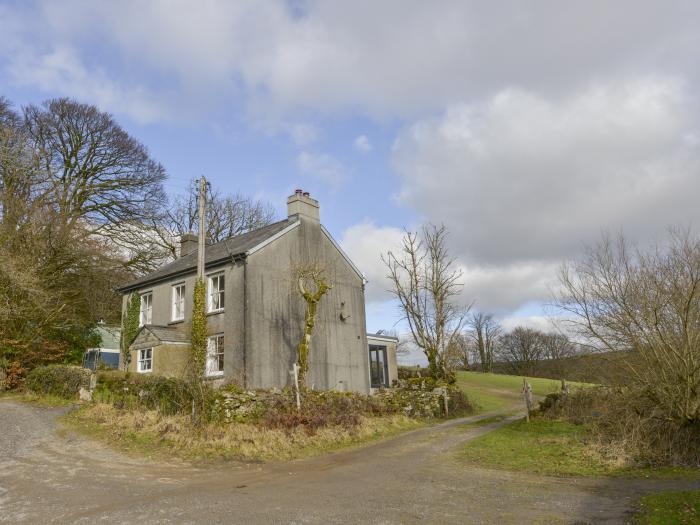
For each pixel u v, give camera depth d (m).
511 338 68.19
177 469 11.31
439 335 29.09
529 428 16.64
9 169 27.53
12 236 25.31
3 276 23.30
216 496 8.83
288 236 23.86
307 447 14.09
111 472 10.82
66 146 32.66
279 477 10.54
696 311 11.77
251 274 21.72
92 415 16.39
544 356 65.00
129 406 16.83
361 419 17.42
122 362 26.09
